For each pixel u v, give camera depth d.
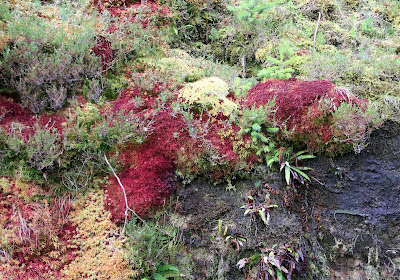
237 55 4.74
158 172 3.45
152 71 4.02
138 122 3.45
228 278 3.32
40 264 2.82
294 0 5.38
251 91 3.96
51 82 3.47
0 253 2.72
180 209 3.42
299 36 4.82
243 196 3.49
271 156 3.51
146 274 3.05
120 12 4.46
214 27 5.07
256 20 4.87
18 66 3.41
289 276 3.19
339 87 3.62
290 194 3.47
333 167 3.54
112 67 3.97
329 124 3.42
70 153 3.27
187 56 4.44
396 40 4.77
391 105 3.60
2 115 3.25
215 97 3.73
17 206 2.94
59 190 3.21
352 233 3.46
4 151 3.04
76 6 4.36
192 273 3.29
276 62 4.09
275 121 3.50
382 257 3.44
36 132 3.11
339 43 4.85
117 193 3.34
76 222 3.12
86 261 2.93
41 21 3.80
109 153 3.45
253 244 3.34
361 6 5.34
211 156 3.42
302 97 3.51
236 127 3.61
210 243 3.37
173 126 3.52
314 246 3.43
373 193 3.50
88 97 3.67
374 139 3.51
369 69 4.09
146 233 3.09
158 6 4.68
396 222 3.46
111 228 3.19
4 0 3.91
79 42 3.66
